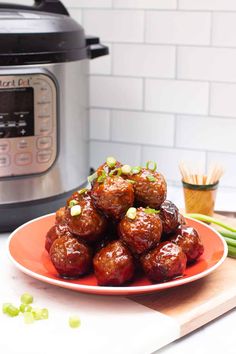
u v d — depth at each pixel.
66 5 1.77
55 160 1.46
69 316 1.11
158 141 1.76
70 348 1.03
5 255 1.34
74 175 1.53
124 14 1.71
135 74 1.74
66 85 1.46
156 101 1.74
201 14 1.64
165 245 1.16
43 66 1.40
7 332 1.07
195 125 1.71
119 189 1.15
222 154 1.71
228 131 1.69
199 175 1.51
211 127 1.70
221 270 1.26
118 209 1.16
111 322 1.10
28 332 1.07
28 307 1.12
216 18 1.63
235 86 1.65
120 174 1.20
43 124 1.42
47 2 1.54
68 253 1.17
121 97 1.77
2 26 1.36
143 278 1.20
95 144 1.83
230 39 1.63
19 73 1.37
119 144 1.81
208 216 1.46
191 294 1.18
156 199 1.18
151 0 1.68
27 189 1.44
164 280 1.15
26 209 1.45
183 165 1.54
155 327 1.08
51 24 1.41
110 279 1.14
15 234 1.31
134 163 1.80
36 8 1.53
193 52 1.67
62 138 1.48
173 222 1.20
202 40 1.65
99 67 1.78
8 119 1.39
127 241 1.15
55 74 1.42
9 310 1.11
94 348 1.03
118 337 1.05
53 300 1.17
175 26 1.67
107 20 1.73
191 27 1.66
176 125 1.73
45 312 1.11
